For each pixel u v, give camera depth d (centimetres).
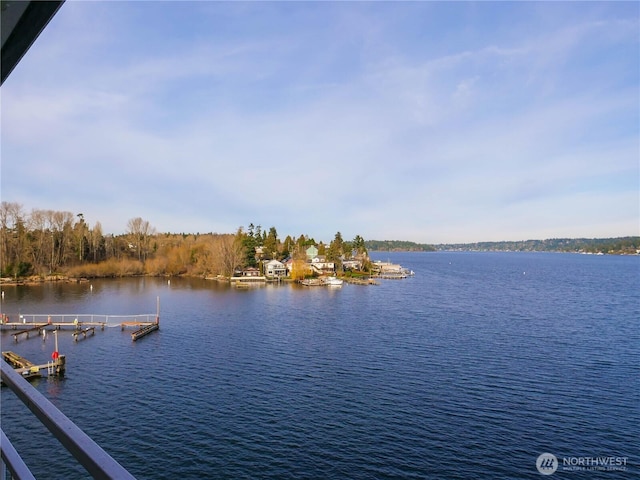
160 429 1683
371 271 10106
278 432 1656
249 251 9275
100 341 3161
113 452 1517
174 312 4412
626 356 2645
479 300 5325
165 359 2648
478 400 1945
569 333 3312
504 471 1403
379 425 1706
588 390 2070
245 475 1381
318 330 3472
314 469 1413
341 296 5831
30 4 170
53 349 2950
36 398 173
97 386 2162
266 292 6259
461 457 1480
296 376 2291
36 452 1532
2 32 178
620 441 1590
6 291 5834
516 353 2716
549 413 1812
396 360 2569
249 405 1905
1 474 198
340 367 2442
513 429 1673
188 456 1490
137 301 5138
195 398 1989
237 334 3344
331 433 1642
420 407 1873
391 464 1441
